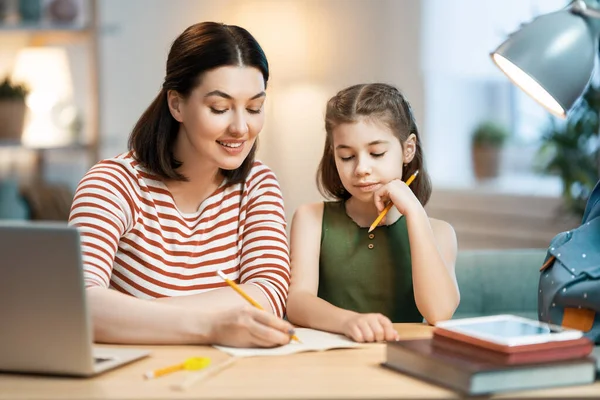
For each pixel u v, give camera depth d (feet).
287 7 17.72
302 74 17.75
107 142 15.80
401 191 6.39
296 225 7.00
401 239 6.82
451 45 18.86
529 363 4.42
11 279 4.68
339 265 6.85
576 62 5.80
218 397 4.26
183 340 5.38
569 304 5.52
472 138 18.85
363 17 19.19
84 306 4.60
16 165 16.35
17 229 4.61
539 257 7.72
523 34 5.90
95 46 15.23
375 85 6.74
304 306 6.11
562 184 16.22
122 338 5.42
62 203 15.25
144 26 18.33
